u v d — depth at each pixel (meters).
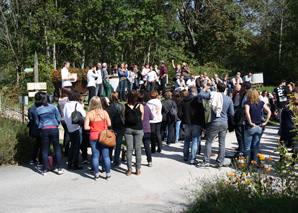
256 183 4.84
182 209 4.80
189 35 33.94
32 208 4.86
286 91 10.76
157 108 8.32
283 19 37.09
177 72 15.35
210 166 7.18
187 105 7.30
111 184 6.00
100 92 13.37
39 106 6.63
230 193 4.52
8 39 23.00
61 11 24.73
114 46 27.77
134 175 6.56
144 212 4.70
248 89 7.21
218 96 6.75
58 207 4.91
